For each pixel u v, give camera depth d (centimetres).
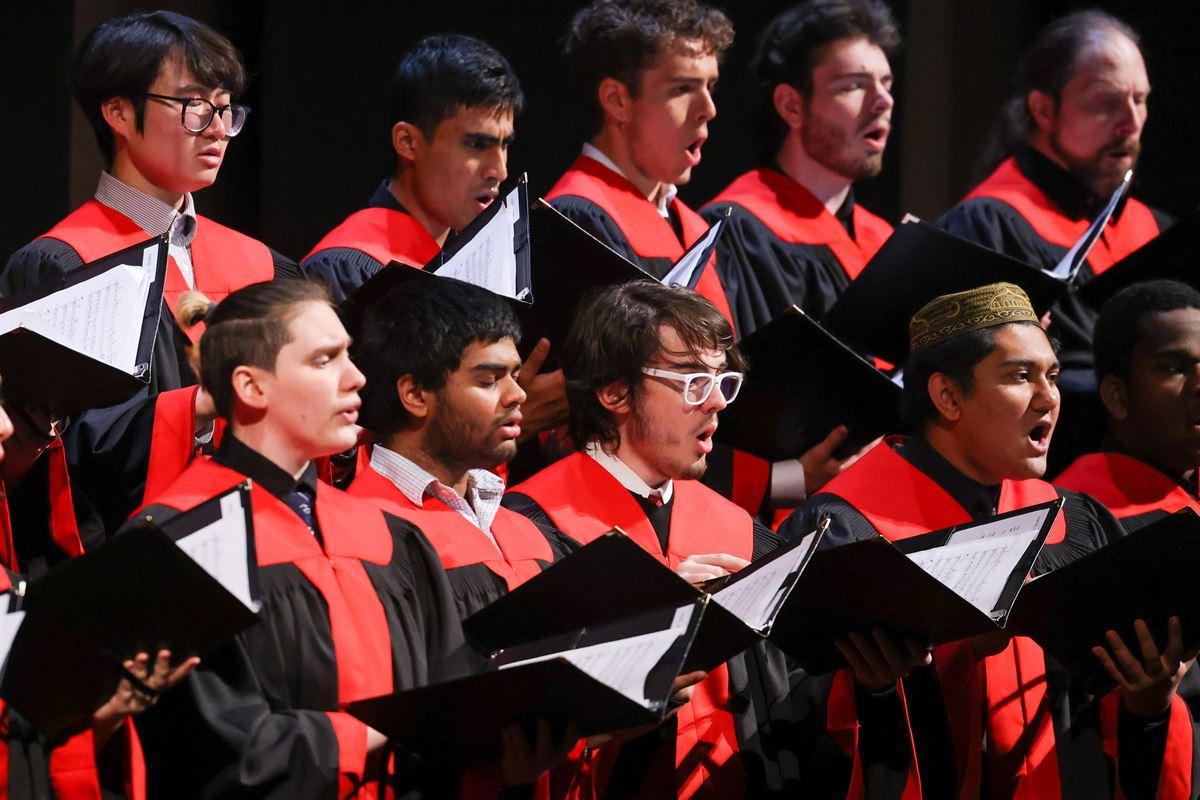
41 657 920
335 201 2341
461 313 1204
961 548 1230
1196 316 1600
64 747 981
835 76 1981
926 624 1148
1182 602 1210
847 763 1268
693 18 1800
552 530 1312
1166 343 1591
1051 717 1402
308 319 1091
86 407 1149
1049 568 1465
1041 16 2805
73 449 1295
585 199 1802
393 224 1703
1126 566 1176
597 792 1245
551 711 989
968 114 2758
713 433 1391
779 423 1532
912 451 1464
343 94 2350
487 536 1238
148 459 1273
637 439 1317
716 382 1299
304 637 1080
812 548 1098
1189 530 1142
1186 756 1380
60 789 977
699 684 1298
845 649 1205
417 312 1205
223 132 1465
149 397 1342
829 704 1274
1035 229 2159
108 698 952
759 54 2059
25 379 1116
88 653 929
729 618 1030
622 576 1036
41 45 2017
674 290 1320
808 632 1190
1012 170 2225
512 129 1722
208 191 2250
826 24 1991
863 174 2008
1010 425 1410
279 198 2316
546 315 1420
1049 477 1962
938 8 2761
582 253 1379
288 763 1014
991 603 1173
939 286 1586
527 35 2447
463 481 1249
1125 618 1234
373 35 2364
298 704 1072
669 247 1817
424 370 1197
